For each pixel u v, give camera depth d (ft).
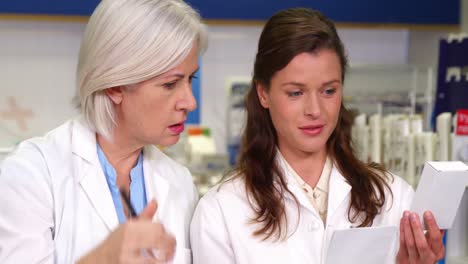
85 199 4.21
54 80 13.47
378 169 4.81
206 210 4.43
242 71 14.67
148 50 3.76
